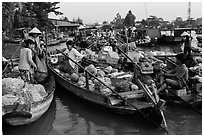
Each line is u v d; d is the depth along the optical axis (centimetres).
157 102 703
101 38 2409
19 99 665
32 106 679
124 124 741
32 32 1288
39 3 3984
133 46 1622
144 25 5353
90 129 724
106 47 1407
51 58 1330
